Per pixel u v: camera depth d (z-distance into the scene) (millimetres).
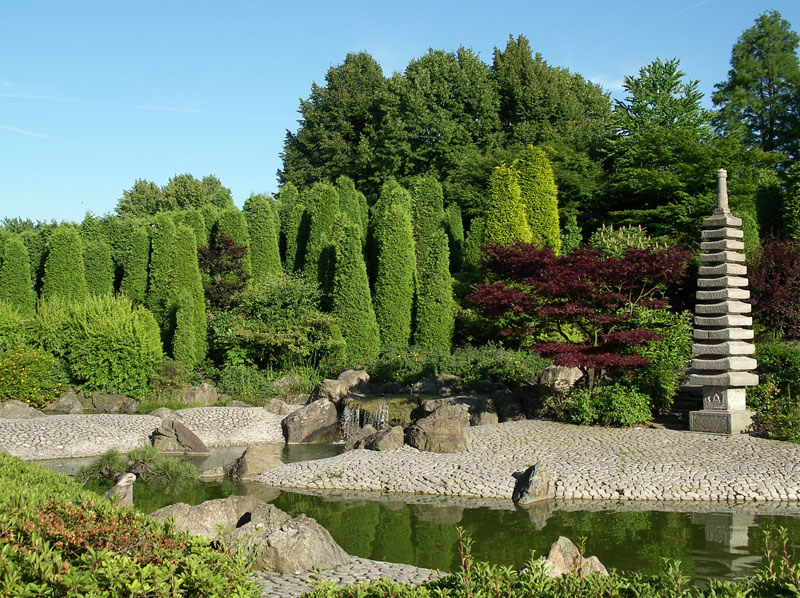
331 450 17062
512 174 27641
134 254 31188
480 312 18031
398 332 25547
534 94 42344
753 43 43469
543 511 10867
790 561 8211
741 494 11328
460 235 35312
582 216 34000
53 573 4301
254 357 24766
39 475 8688
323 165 46625
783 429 13984
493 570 4992
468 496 11984
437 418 15562
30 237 35969
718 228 15938
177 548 4984
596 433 14789
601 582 4762
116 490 10047
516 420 17062
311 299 25625
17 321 22328
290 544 8062
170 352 25281
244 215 30562
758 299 21438
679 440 14055
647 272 15625
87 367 20812
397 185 31609
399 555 8836
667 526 9836
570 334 22250
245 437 18281
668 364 16656
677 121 35906
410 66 44469
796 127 41094
